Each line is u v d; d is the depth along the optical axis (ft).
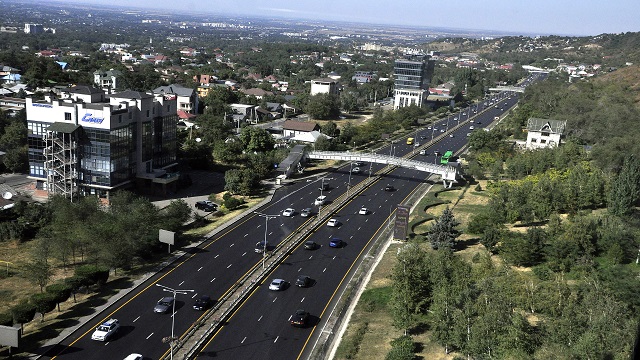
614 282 301.02
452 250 390.42
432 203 538.06
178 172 599.16
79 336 283.38
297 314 310.65
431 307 295.69
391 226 479.82
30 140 510.17
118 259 356.79
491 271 314.35
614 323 247.70
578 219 377.30
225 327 299.79
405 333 296.71
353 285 359.25
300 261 395.96
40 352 266.98
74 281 321.73
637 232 384.88
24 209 448.65
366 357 273.75
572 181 478.59
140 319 303.89
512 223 459.73
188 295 334.85
